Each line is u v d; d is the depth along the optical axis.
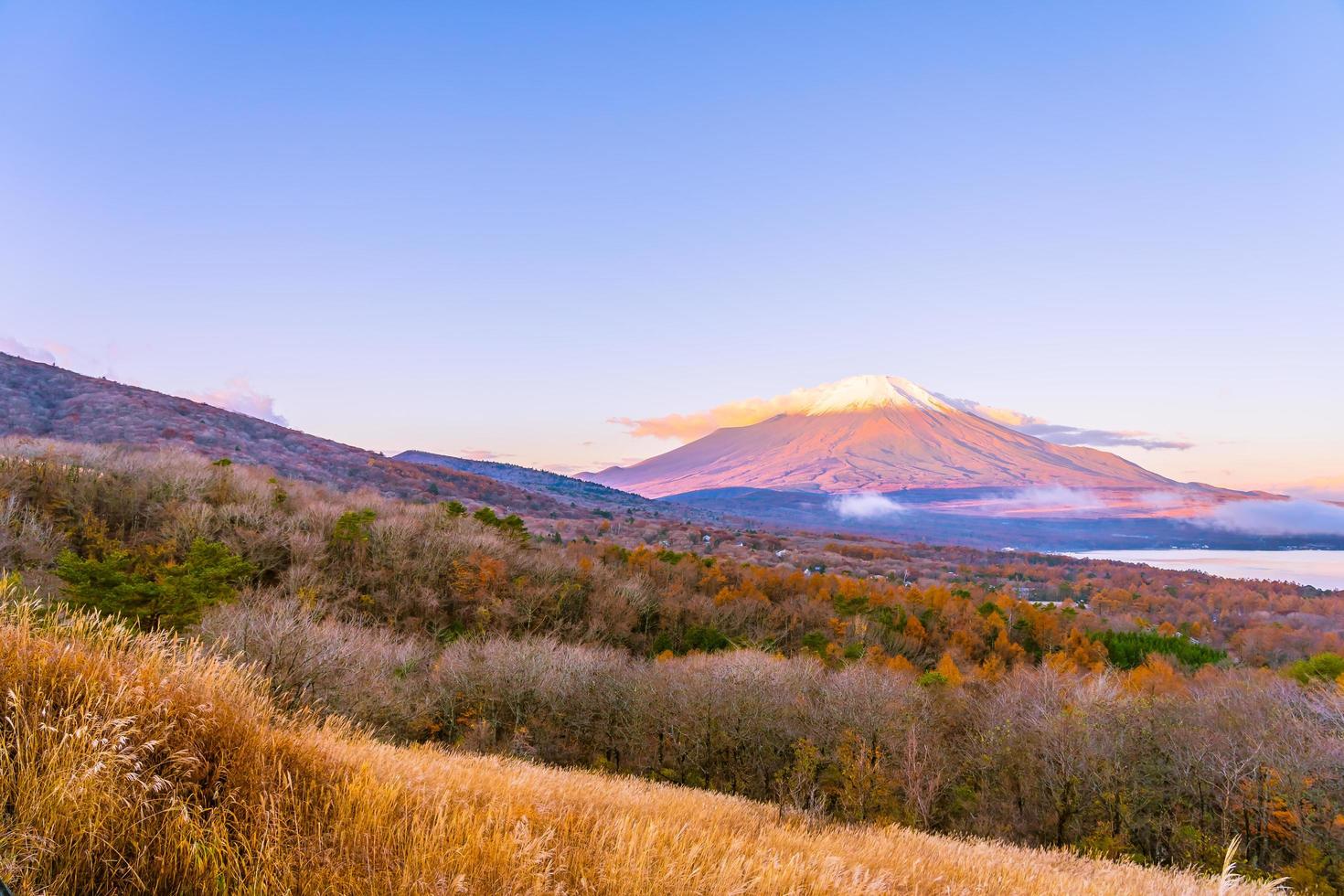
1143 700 37.53
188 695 5.04
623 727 38.09
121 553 33.31
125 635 5.57
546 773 10.78
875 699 37.50
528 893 4.12
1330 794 28.22
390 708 26.81
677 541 168.00
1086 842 30.73
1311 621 124.94
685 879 4.77
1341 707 34.72
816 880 5.64
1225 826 30.08
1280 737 32.03
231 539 51.66
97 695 4.53
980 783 38.00
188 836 3.85
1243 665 80.00
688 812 8.91
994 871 9.45
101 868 3.63
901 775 33.62
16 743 3.91
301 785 4.91
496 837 4.55
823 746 35.19
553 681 38.03
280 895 3.71
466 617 55.97
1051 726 34.97
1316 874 25.78
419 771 6.25
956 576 171.25
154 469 60.94
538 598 59.06
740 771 36.84
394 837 4.50
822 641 65.31
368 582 55.38
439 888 3.88
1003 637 76.38
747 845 6.66
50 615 5.30
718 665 42.03
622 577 74.19
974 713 42.50
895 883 7.14
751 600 74.81
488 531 72.81
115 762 3.97
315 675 23.84
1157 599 143.12
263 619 26.11
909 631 76.69
